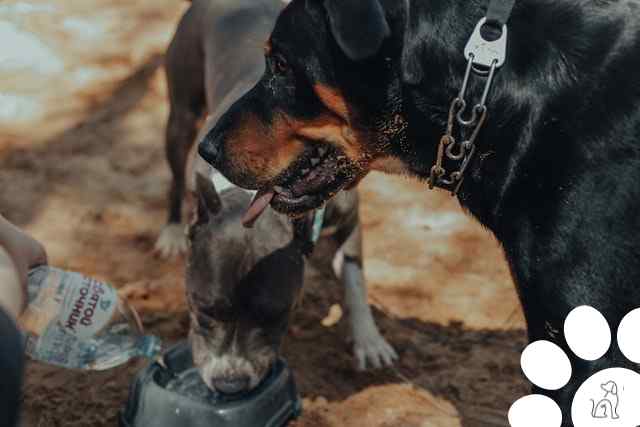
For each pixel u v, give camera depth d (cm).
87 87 233
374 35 106
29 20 254
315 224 142
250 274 137
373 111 115
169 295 177
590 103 110
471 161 116
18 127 220
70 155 212
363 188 205
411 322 172
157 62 242
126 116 225
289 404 148
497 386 159
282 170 121
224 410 140
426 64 113
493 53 111
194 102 186
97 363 113
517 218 115
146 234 193
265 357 141
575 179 110
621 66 110
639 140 109
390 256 188
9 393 58
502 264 186
